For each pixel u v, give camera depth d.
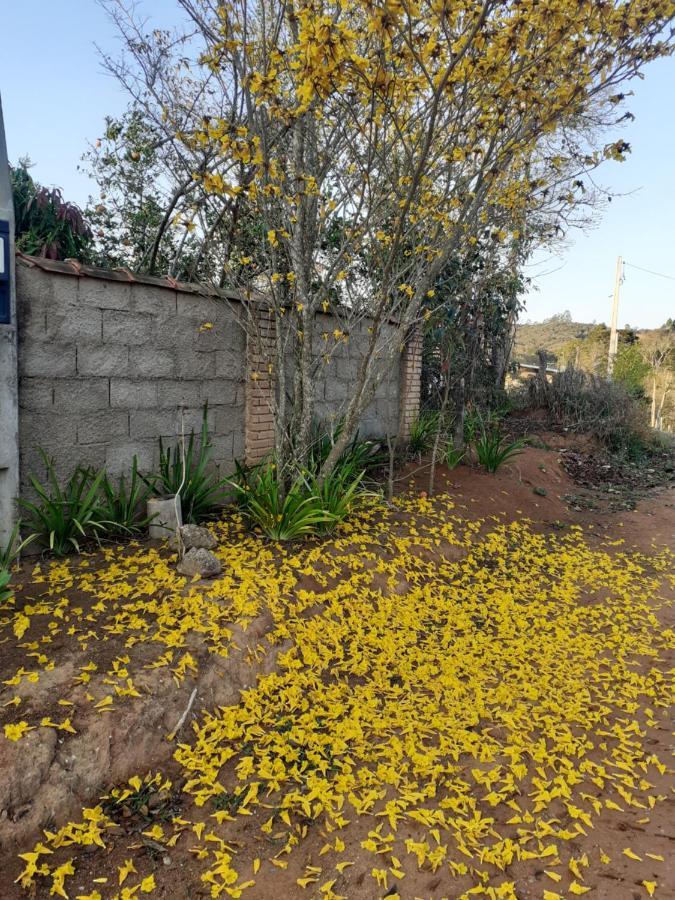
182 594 3.48
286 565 4.09
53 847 2.12
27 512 3.80
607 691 3.53
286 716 2.96
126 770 2.46
